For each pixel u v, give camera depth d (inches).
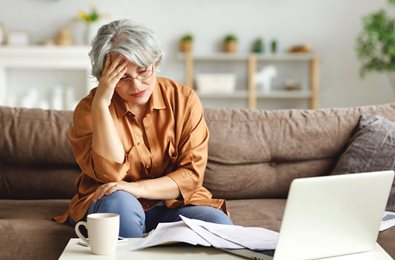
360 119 95.4
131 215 65.3
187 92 80.9
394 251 69.4
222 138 92.8
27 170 92.7
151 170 77.2
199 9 234.5
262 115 96.2
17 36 223.9
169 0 233.1
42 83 230.1
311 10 235.8
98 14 222.5
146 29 70.9
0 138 91.7
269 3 235.1
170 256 53.3
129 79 70.9
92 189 74.4
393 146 87.7
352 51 236.8
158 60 72.2
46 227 73.7
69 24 230.7
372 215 56.5
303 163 94.7
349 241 55.9
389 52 198.2
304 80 238.8
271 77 239.1
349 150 89.7
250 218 80.5
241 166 93.0
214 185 92.0
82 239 57.5
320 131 94.4
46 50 216.2
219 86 229.3
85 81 229.6
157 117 78.0
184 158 76.6
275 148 93.6
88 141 73.4
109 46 70.0
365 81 237.5
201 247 56.1
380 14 202.2
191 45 229.6
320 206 52.4
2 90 221.0
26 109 95.0
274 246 53.9
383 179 55.6
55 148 91.7
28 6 229.0
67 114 95.3
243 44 236.2
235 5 235.0
